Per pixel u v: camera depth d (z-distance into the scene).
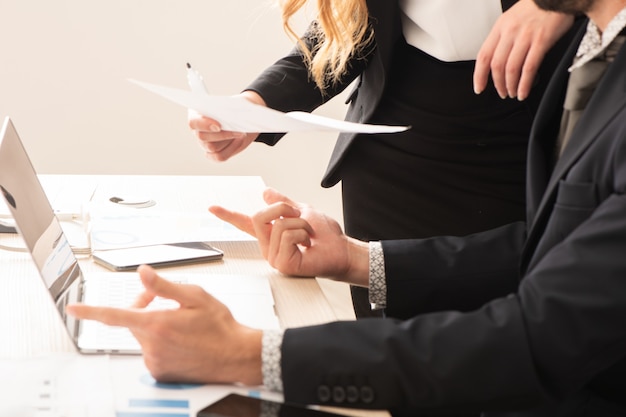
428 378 1.18
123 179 2.54
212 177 2.62
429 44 2.15
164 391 1.25
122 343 1.38
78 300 1.57
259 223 1.84
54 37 3.72
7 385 1.23
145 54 3.80
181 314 1.25
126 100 3.85
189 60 3.85
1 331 1.44
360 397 1.20
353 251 1.80
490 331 1.18
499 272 1.70
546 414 1.35
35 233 1.48
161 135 3.91
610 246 1.17
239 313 1.55
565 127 1.51
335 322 1.25
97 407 1.17
